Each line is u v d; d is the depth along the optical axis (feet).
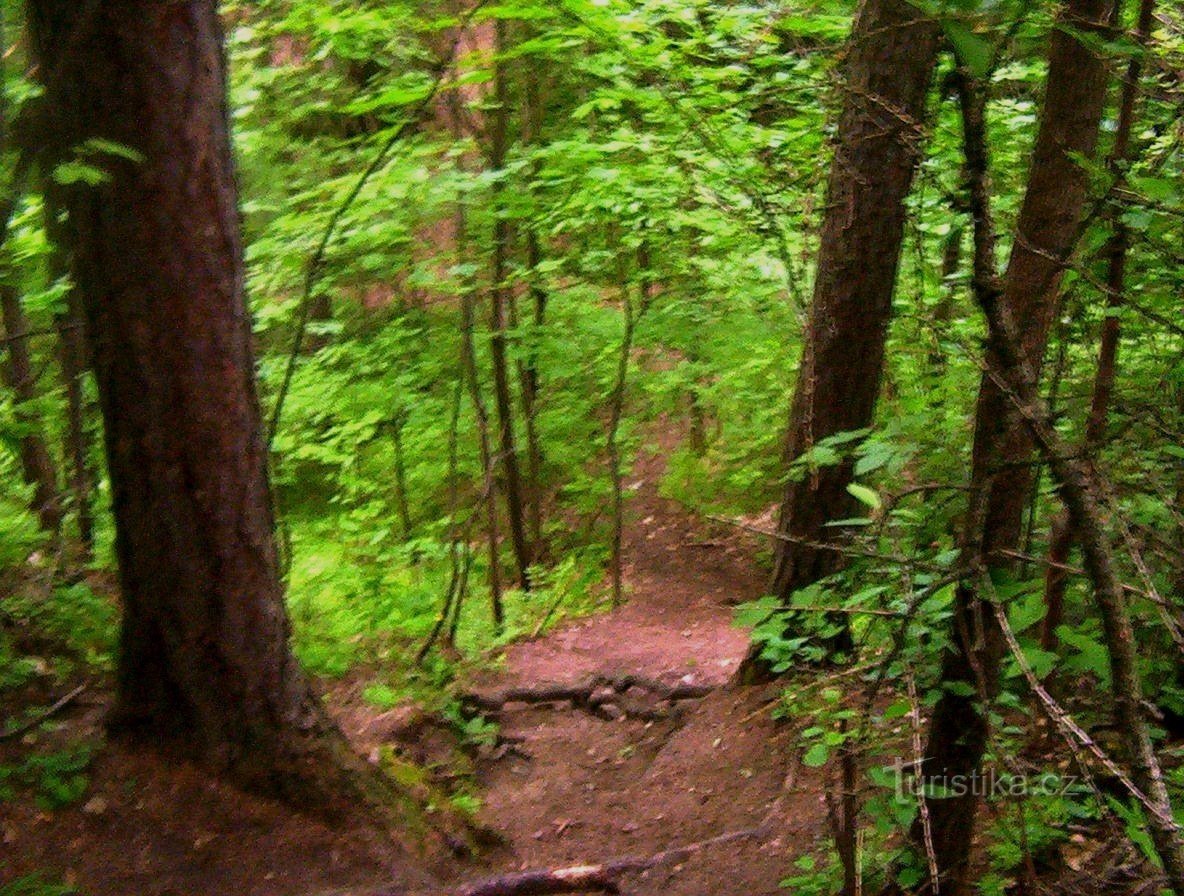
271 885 13.89
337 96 25.43
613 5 18.99
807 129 18.71
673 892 15.33
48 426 23.47
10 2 16.07
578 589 34.45
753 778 18.75
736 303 29.09
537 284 27.91
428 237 27.07
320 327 26.18
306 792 15.10
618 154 23.86
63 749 14.74
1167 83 9.88
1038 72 18.13
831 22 17.58
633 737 23.82
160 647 14.57
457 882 15.47
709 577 35.76
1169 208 7.91
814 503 19.69
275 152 24.99
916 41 16.05
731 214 19.40
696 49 21.58
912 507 14.02
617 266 29.81
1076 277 10.61
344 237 23.20
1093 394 11.93
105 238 13.14
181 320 13.50
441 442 35.27
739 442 40.27
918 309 10.87
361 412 29.81
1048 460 6.97
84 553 24.16
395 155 22.66
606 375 34.47
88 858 13.38
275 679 15.03
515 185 24.82
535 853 18.42
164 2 12.73
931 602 9.93
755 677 21.77
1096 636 10.28
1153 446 9.71
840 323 18.51
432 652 27.17
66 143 12.67
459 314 30.68
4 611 17.95
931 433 12.75
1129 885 9.91
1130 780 6.18
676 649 29.32
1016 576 12.71
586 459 39.73
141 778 14.48
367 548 32.24
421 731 22.71
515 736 24.22
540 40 18.93
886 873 11.48
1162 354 12.67
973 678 9.96
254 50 23.15
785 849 15.64
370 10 20.70
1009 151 18.44
